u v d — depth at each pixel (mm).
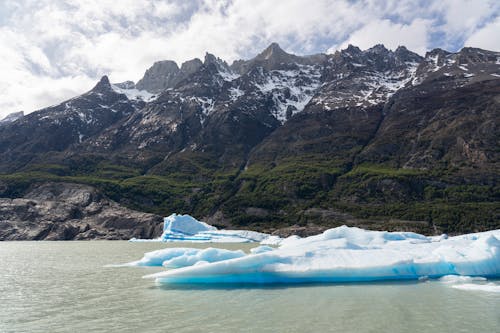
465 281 32031
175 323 20109
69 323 20188
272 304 24188
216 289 29078
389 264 31812
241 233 102562
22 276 36594
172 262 36188
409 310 22703
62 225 112125
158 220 119125
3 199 117938
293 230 103250
